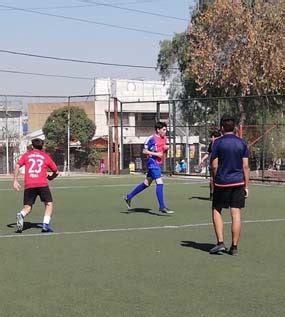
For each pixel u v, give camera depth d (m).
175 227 11.52
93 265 7.96
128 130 66.75
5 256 8.62
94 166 57.56
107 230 11.15
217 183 8.66
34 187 10.93
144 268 7.76
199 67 38.50
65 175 33.75
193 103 39.44
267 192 20.09
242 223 12.14
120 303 6.08
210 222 12.23
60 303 6.09
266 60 37.03
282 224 12.01
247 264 8.02
